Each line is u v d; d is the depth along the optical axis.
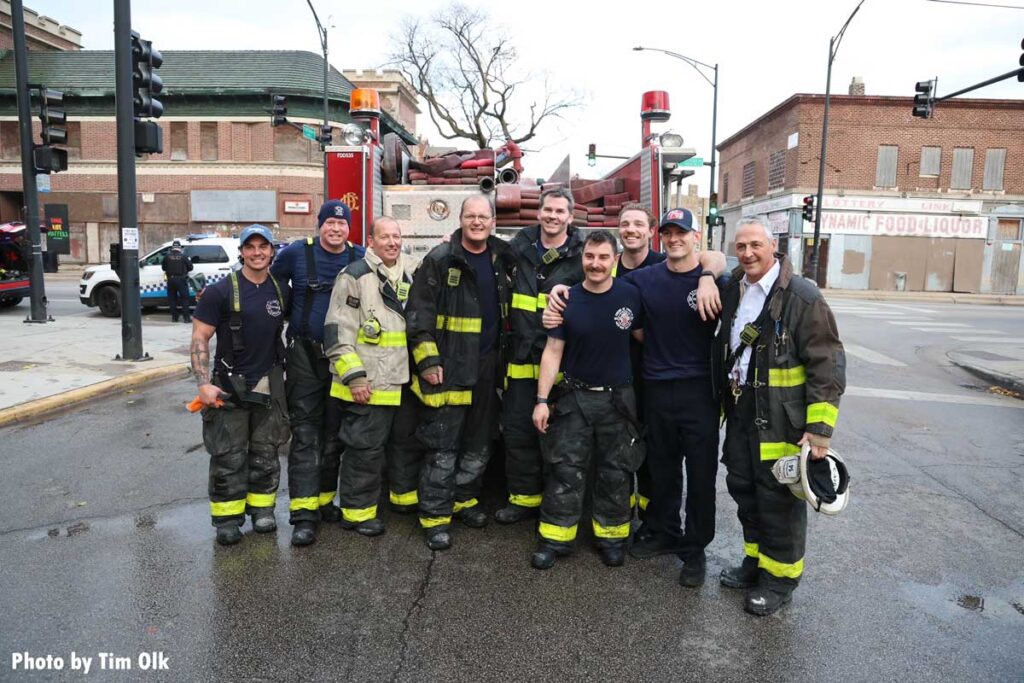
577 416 3.90
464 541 4.29
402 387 4.38
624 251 4.39
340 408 4.20
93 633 3.17
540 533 4.03
